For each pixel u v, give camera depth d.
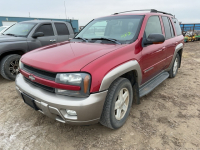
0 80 4.49
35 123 2.57
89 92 1.84
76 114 1.85
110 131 2.39
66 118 1.91
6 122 2.59
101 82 1.88
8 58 4.13
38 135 2.30
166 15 4.04
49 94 1.95
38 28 5.01
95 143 2.16
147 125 2.52
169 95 3.58
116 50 2.23
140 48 2.63
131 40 2.61
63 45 2.73
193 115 2.79
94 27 3.26
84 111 1.82
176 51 4.16
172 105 3.14
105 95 1.95
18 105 3.13
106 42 2.69
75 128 2.46
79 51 2.25
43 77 1.99
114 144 2.14
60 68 1.85
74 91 1.83
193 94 3.64
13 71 4.32
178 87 4.06
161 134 2.31
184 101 3.31
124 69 2.18
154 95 3.59
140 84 2.82
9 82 4.33
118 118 2.32
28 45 4.59
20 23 5.44
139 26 2.80
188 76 4.95
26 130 2.40
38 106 2.08
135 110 2.95
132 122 2.59
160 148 2.06
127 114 2.53
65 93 1.87
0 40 4.12
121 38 2.74
